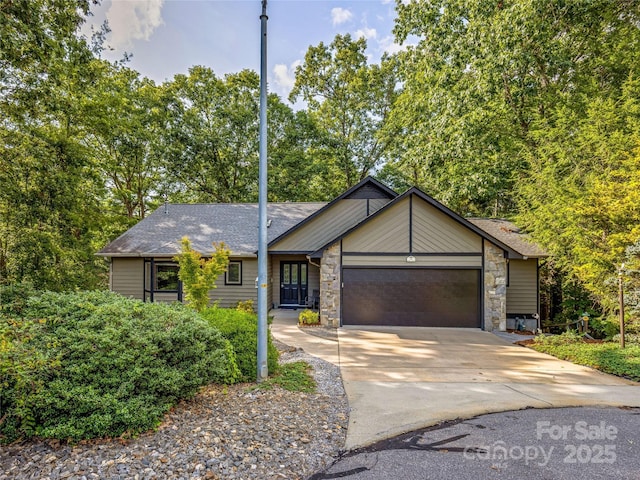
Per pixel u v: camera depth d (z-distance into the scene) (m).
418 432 4.09
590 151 10.68
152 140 20.92
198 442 3.46
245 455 3.32
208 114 24.36
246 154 24.33
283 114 24.36
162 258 13.73
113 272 13.92
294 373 6.09
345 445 3.74
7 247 10.20
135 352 3.76
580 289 11.88
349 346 8.62
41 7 8.58
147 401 3.74
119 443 3.43
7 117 9.40
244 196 23.81
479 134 14.21
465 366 6.99
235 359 5.58
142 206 22.86
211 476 2.98
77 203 11.75
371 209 13.71
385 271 11.17
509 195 16.05
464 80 14.27
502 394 5.42
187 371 4.17
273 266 14.78
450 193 15.42
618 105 11.66
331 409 4.67
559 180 11.39
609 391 5.57
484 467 3.35
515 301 11.98
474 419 4.47
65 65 10.05
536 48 12.89
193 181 23.47
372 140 25.69
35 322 4.03
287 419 4.18
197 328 4.47
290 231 13.39
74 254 12.08
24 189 9.83
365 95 25.05
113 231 20.45
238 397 4.82
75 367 3.51
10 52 7.95
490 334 10.18
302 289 14.95
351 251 11.23
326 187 25.39
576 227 9.66
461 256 10.95
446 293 11.00
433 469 3.30
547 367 6.95
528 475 3.22
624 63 13.07
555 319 13.02
